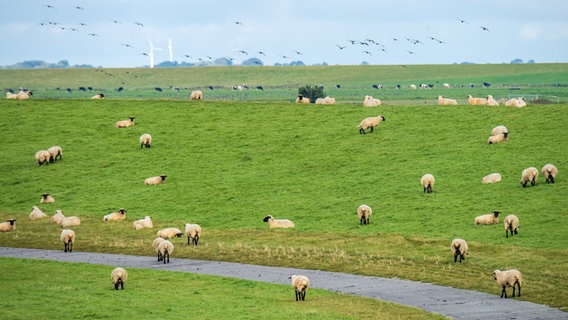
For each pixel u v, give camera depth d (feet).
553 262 195.83
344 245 229.25
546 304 167.02
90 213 286.87
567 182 265.75
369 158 324.19
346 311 163.94
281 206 278.67
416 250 218.38
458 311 163.94
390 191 282.15
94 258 230.48
